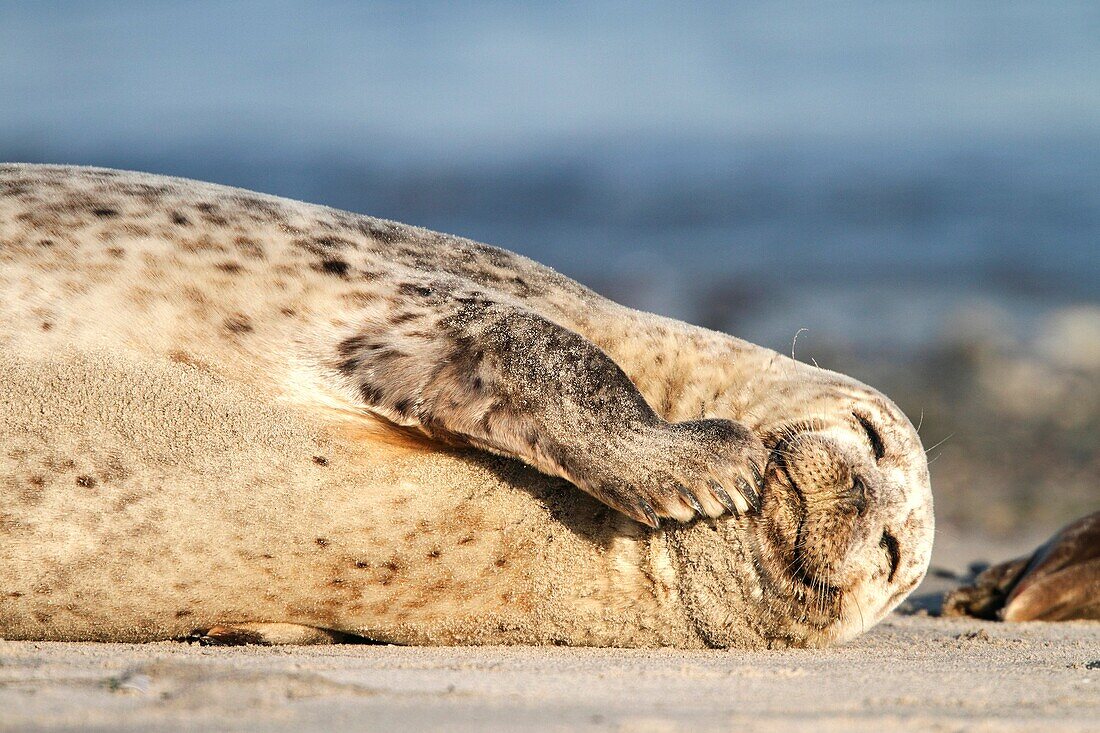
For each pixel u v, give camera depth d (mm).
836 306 62219
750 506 16344
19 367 15727
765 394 18234
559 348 16312
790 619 17469
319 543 16141
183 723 9953
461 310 16812
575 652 16594
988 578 25609
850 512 17156
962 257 72625
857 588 17828
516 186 96062
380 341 16531
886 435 18219
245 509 15891
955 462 43344
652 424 16109
